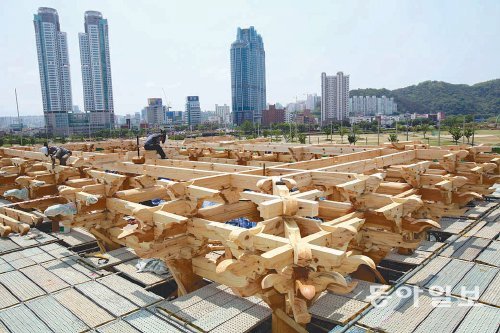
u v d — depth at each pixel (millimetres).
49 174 9617
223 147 12914
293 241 3758
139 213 4887
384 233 5594
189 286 5520
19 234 8047
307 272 3727
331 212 5855
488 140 53906
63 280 5793
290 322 4391
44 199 8414
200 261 5352
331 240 4211
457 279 5398
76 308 4957
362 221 4648
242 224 8398
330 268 3643
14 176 11453
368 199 5605
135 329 4445
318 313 4594
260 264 3701
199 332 4305
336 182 5914
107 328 4473
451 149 10016
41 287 5574
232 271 3541
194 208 5184
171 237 5289
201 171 6469
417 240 5496
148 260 6164
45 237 7910
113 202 6738
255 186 5574
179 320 4559
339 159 8383
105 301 5098
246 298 5039
